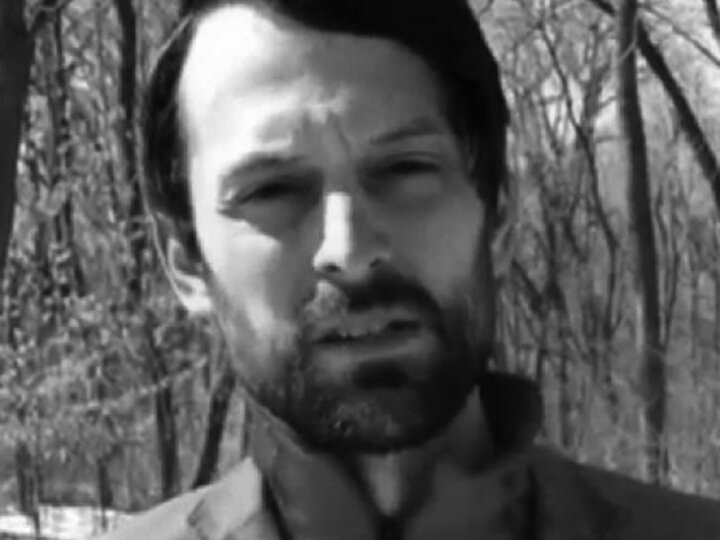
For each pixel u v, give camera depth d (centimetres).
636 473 1484
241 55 146
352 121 143
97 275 1595
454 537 156
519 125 1795
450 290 145
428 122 146
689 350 2202
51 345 1557
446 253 145
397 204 144
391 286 142
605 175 2011
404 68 146
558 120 1920
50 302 1569
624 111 1479
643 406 1494
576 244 1962
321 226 142
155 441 1717
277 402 146
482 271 149
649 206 1489
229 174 145
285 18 144
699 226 2209
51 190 1609
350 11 144
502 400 160
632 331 1678
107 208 1622
